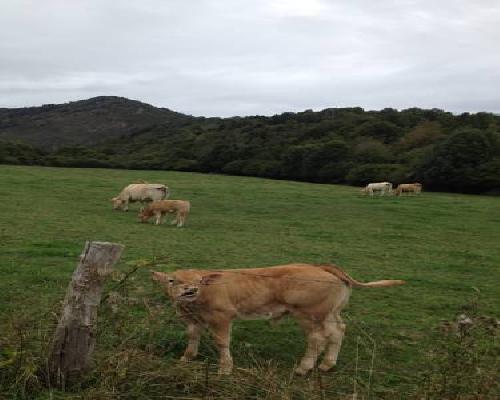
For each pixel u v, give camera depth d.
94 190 34.56
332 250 17.05
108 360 5.15
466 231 24.28
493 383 4.97
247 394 5.05
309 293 6.53
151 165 77.44
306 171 70.88
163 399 4.97
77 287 5.08
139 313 7.70
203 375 5.26
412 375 6.57
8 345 5.34
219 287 6.39
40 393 4.82
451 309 10.14
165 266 12.25
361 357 7.27
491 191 55.88
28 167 56.00
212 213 27.25
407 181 62.06
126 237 17.28
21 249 13.41
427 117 95.12
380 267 14.51
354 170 65.50
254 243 17.62
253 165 74.75
